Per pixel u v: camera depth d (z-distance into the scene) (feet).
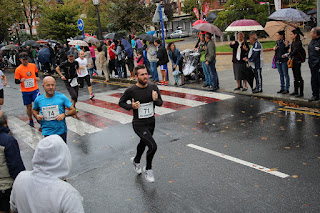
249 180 15.92
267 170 16.83
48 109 16.49
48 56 69.92
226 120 25.93
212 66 36.27
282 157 18.28
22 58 27.68
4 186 10.66
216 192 15.02
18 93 48.70
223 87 37.83
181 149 20.63
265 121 24.88
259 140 21.12
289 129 22.68
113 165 19.13
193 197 14.76
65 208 7.18
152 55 44.21
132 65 48.47
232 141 21.33
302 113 26.17
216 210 13.56
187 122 26.25
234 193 14.82
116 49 51.57
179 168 17.92
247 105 29.76
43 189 7.27
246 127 23.85
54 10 95.35
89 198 15.52
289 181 15.52
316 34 26.37
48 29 97.04
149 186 16.17
